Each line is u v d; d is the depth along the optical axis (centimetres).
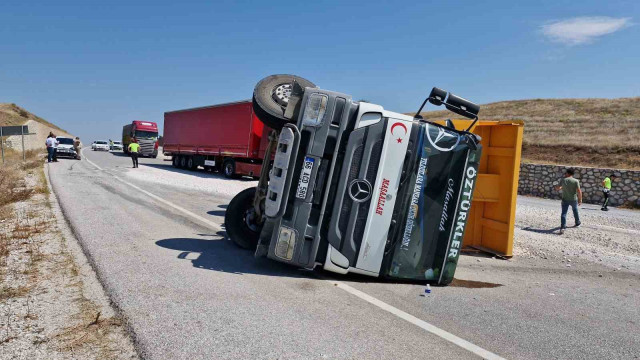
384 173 581
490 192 848
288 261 573
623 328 488
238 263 628
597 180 2441
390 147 582
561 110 5456
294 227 570
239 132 2400
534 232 1195
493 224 858
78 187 1427
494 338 428
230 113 2489
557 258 853
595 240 1105
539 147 3397
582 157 3058
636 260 878
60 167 2375
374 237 581
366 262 580
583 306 563
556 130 4016
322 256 577
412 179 590
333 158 569
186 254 654
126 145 4847
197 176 2400
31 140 5672
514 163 817
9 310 414
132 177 1934
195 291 489
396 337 407
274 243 573
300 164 574
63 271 537
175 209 1081
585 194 2475
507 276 701
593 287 668
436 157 599
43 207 1007
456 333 432
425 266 602
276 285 538
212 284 519
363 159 575
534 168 2708
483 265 765
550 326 477
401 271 593
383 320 448
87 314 410
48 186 1427
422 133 594
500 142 855
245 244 715
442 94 607
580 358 397
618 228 1357
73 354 335
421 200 595
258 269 604
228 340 371
